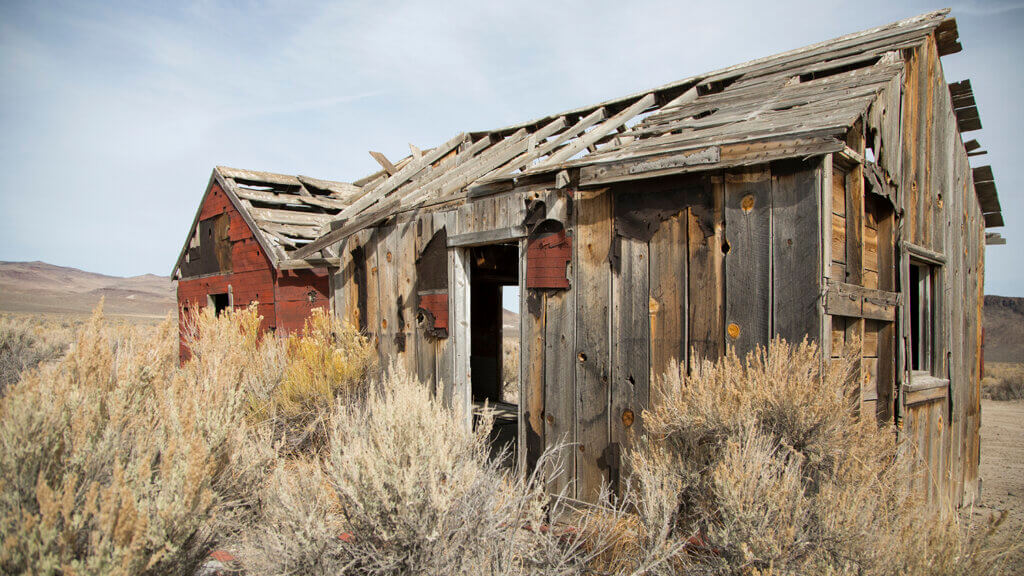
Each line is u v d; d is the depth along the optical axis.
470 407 5.96
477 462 3.68
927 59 5.70
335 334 7.11
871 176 4.20
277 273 8.67
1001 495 6.93
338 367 6.21
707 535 3.23
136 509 2.62
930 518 3.21
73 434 2.94
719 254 4.04
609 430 4.55
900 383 4.63
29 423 2.74
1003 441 9.95
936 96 5.98
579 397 4.77
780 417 3.32
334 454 3.52
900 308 4.72
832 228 3.73
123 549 2.40
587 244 4.78
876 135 4.35
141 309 97.25
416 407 3.57
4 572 2.23
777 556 2.83
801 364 3.38
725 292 3.99
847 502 2.92
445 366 6.05
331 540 3.19
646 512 3.42
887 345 4.61
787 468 3.06
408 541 3.04
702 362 4.05
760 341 3.80
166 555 2.63
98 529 2.46
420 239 6.42
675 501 3.36
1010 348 47.62
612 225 4.63
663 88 7.09
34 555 2.32
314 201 10.37
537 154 6.23
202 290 10.80
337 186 11.35
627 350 4.48
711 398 3.48
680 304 4.21
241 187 10.01
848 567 2.76
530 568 3.39
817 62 5.79
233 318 7.29
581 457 4.73
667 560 3.30
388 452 3.21
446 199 6.17
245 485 3.75
